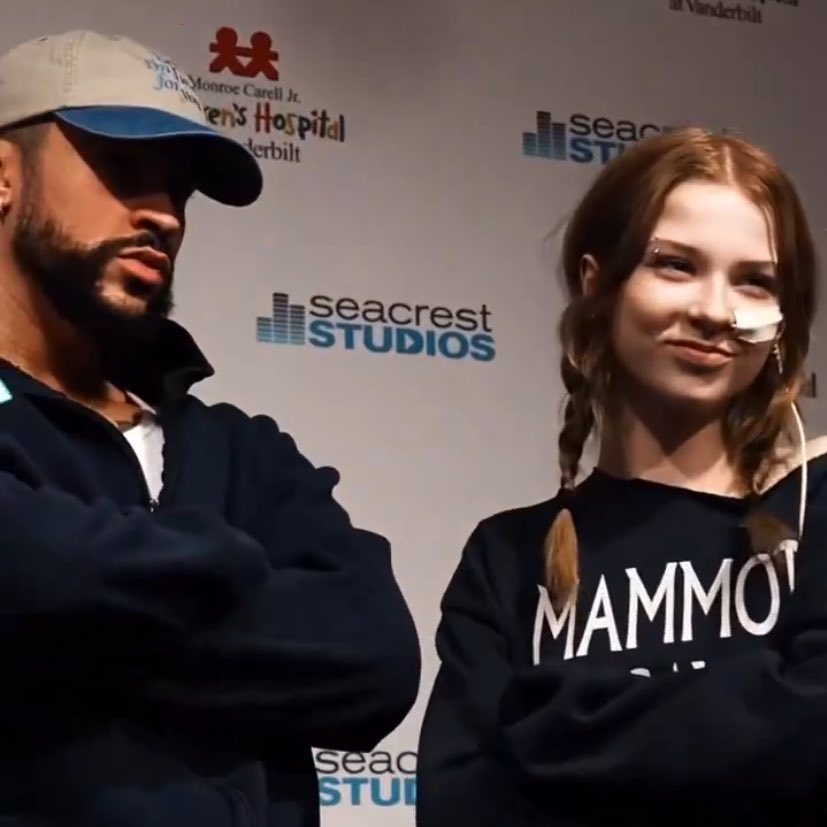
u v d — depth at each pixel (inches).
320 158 87.9
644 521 53.9
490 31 93.3
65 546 41.6
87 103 49.1
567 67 94.6
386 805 81.0
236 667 44.7
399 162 89.4
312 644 45.3
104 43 51.0
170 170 50.8
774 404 54.6
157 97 50.0
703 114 97.3
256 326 84.6
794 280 54.9
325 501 51.8
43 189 49.1
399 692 46.6
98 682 43.7
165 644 43.4
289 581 46.4
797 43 100.9
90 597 41.4
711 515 53.2
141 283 49.6
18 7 83.7
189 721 45.3
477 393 88.0
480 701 52.6
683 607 51.8
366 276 87.3
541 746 48.5
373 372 86.3
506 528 57.9
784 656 48.4
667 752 46.3
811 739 45.2
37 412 47.7
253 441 52.8
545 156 92.7
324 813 79.8
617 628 52.2
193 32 86.5
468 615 55.7
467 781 51.1
